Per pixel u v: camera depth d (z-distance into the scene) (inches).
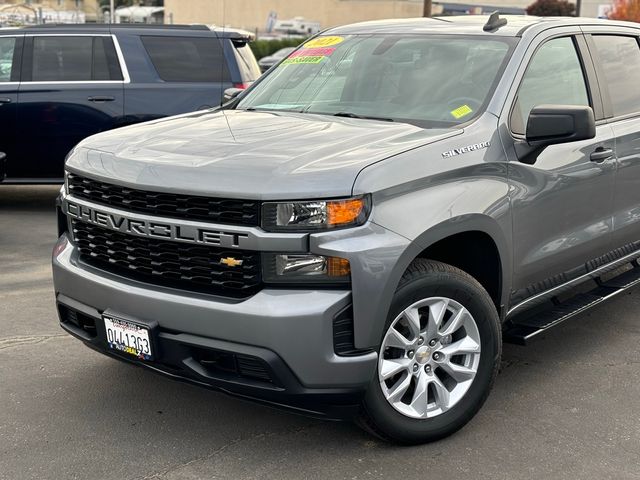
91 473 132.4
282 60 203.5
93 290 141.8
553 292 174.2
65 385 165.6
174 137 151.4
